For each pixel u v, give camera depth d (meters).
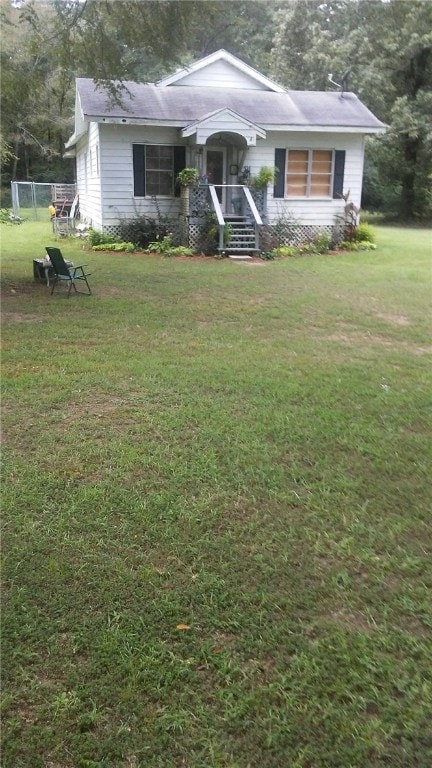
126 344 7.23
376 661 2.61
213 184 17.75
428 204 29.52
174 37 11.27
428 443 4.71
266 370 6.37
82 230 19.64
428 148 27.31
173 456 4.34
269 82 18.89
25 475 4.03
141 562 3.22
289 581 3.11
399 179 30.03
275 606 2.92
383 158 28.72
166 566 3.19
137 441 4.57
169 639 2.72
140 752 2.21
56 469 4.11
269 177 16.72
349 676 2.53
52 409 5.17
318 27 29.92
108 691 2.45
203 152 17.00
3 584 3.02
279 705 2.41
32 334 7.61
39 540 3.35
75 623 2.79
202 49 31.52
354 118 17.62
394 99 28.14
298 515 3.69
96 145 17.45
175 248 16.06
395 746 2.25
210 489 3.93
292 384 5.91
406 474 4.21
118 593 2.98
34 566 3.15
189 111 16.89
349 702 2.42
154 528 3.49
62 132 31.55
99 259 14.62
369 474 4.20
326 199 17.95
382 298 10.65
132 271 12.88
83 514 3.61
